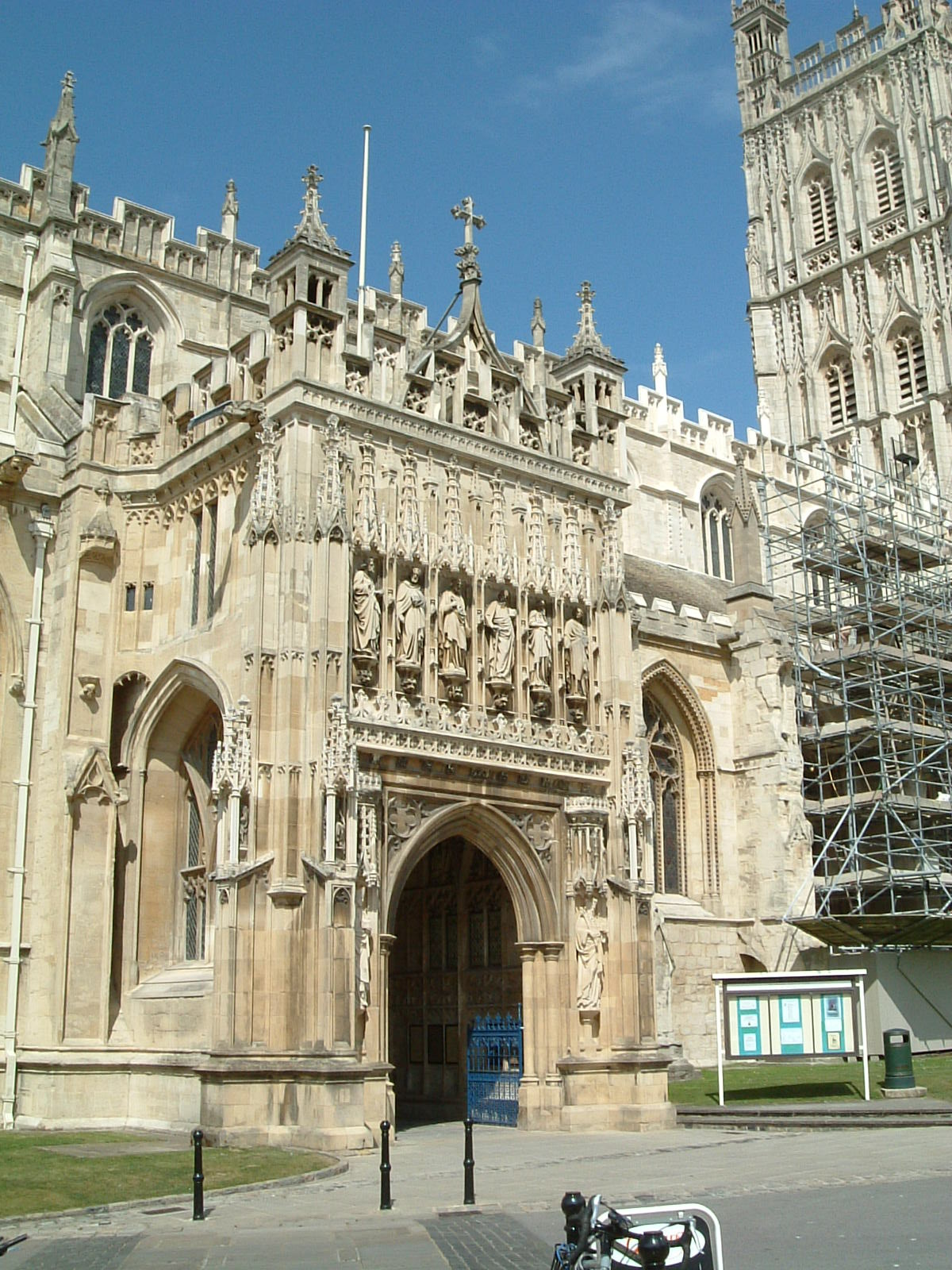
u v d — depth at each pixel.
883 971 57.47
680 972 56.12
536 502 44.50
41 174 58.06
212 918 40.91
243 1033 34.75
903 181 112.25
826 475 78.44
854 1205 22.92
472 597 41.69
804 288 118.19
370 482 40.12
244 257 63.66
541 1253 19.81
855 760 62.03
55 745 42.53
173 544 43.84
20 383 50.38
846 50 120.56
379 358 41.84
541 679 42.47
